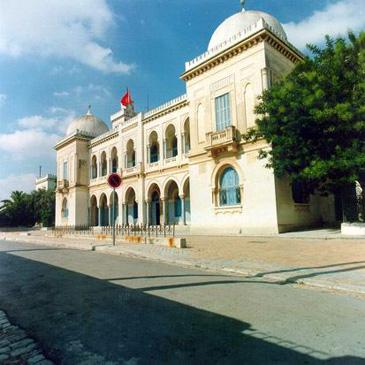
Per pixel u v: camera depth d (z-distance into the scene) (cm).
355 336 352
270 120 1612
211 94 2250
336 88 1391
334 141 1421
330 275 646
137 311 455
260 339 347
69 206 4178
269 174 1833
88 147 4194
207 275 718
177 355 314
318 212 2145
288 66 2134
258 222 1862
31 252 1337
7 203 5531
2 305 526
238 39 2062
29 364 313
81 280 688
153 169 3034
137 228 2394
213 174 2167
